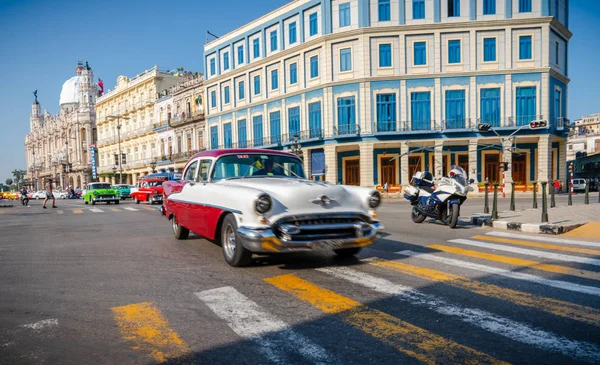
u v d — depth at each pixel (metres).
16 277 5.00
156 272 5.06
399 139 28.22
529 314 3.32
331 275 4.69
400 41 27.95
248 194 4.61
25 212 20.25
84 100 74.31
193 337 2.97
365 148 28.45
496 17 27.31
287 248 4.46
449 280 4.39
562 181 30.09
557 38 28.62
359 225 4.82
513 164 28.67
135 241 7.89
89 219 14.16
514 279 4.40
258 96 35.78
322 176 30.92
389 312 3.42
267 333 3.02
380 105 28.42
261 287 4.25
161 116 50.12
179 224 7.52
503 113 27.33
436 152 27.88
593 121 63.91
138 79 54.28
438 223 9.91
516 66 27.20
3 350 2.79
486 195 10.95
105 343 2.89
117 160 60.25
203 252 6.42
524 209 12.28
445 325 3.11
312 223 4.64
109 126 64.25
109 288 4.36
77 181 76.12
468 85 27.56
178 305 3.71
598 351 2.62
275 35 33.88
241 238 4.59
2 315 3.54
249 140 36.78
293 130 32.69
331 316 3.35
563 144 30.02
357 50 28.59
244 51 36.81
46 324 3.29
